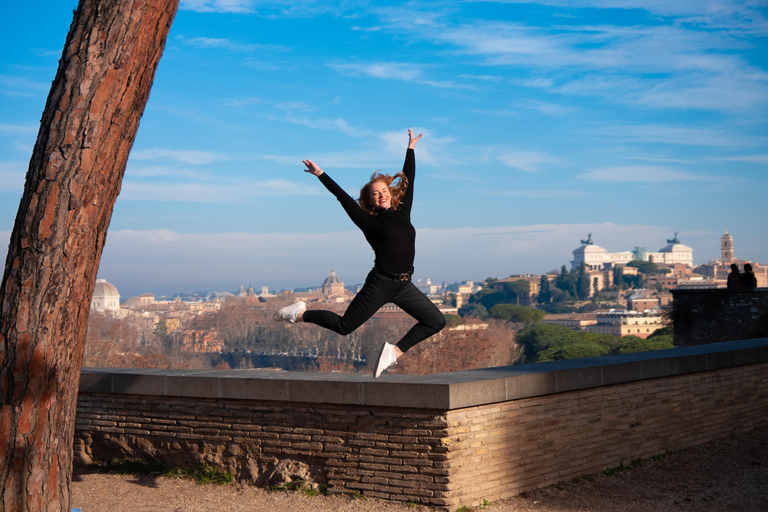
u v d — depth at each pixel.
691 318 17.98
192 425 7.15
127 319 101.12
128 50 3.44
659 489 6.72
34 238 3.40
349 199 4.45
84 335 3.70
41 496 3.48
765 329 16.41
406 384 6.02
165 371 7.67
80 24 3.44
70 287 3.51
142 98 3.61
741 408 9.15
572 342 79.19
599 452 7.25
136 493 6.58
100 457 7.62
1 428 3.41
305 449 6.53
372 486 6.16
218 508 6.09
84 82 3.38
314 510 5.95
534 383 6.60
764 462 7.67
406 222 4.56
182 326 124.75
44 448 3.49
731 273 17.59
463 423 5.99
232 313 119.12
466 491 5.97
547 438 6.74
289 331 99.88
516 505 6.14
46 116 3.43
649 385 7.90
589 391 7.22
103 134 3.44
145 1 3.46
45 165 3.38
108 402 7.64
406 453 6.03
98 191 3.50
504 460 6.33
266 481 6.59
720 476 7.15
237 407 6.93
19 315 3.41
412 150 4.90
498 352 50.03
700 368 8.53
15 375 3.40
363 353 80.94
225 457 6.93
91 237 3.55
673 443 8.10
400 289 4.54
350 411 6.34
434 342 45.16
